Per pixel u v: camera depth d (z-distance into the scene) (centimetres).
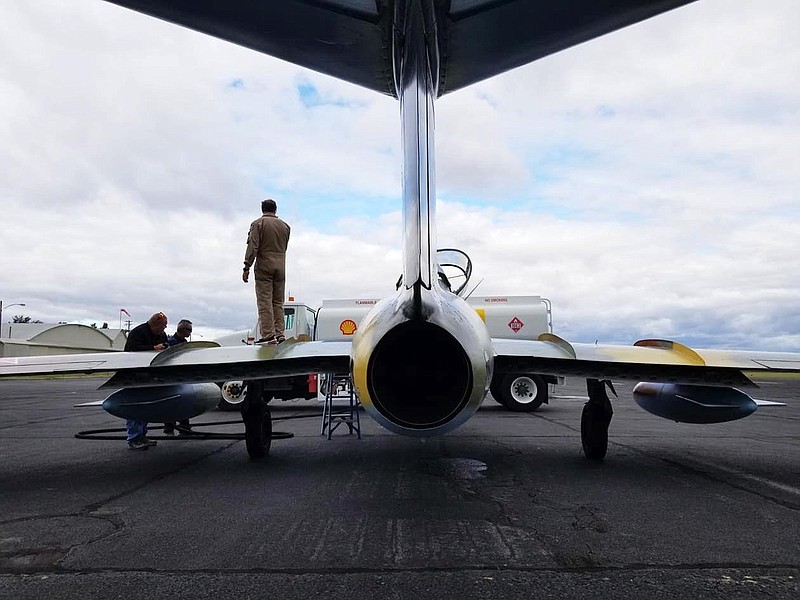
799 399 2000
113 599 273
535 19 445
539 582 292
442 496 475
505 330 1370
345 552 337
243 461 648
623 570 309
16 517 414
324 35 454
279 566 315
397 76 409
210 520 405
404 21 380
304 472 579
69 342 5941
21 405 1636
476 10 441
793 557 329
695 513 423
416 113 367
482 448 738
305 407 1534
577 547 346
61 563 321
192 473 575
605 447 634
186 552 338
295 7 438
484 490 496
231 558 328
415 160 363
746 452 718
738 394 590
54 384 3334
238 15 442
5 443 818
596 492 489
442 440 821
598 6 436
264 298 685
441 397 373
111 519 409
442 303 379
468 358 361
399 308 364
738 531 379
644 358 519
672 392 605
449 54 473
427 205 360
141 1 434
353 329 1370
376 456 675
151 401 578
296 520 405
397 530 380
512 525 392
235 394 1322
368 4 436
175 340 941
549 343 567
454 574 303
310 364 524
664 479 543
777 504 450
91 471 590
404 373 375
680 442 819
